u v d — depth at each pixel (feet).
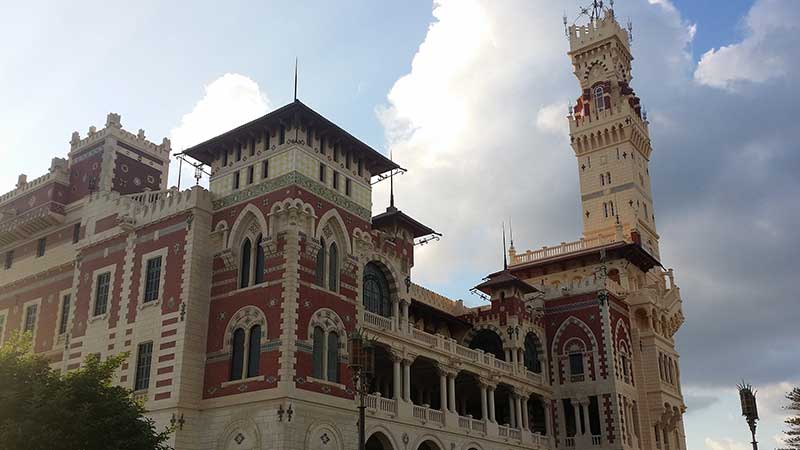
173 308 156.97
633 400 234.58
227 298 156.35
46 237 203.10
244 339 150.20
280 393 138.82
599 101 318.24
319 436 143.43
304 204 154.30
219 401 147.95
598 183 306.55
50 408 108.47
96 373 120.88
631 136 305.73
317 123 163.12
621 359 233.35
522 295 232.73
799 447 195.52
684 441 254.27
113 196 184.34
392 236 190.29
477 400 234.99
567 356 233.35
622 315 242.17
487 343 230.27
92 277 178.81
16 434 104.63
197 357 153.28
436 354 187.93
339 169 168.86
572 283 241.96
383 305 182.50
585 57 326.65
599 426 224.74
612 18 324.60
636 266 265.34
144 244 170.09
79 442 109.70
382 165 181.98
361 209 172.14
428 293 228.84
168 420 146.51
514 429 210.18
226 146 171.01
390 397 195.21
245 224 160.35
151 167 206.08
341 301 159.02
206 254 162.09
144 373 157.28
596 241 266.36
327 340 151.74
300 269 149.69
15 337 128.47
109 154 195.62
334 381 151.53
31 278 201.05
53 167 203.41
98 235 182.50
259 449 138.31
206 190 166.40
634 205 295.48
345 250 163.12
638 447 227.81
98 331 170.71
